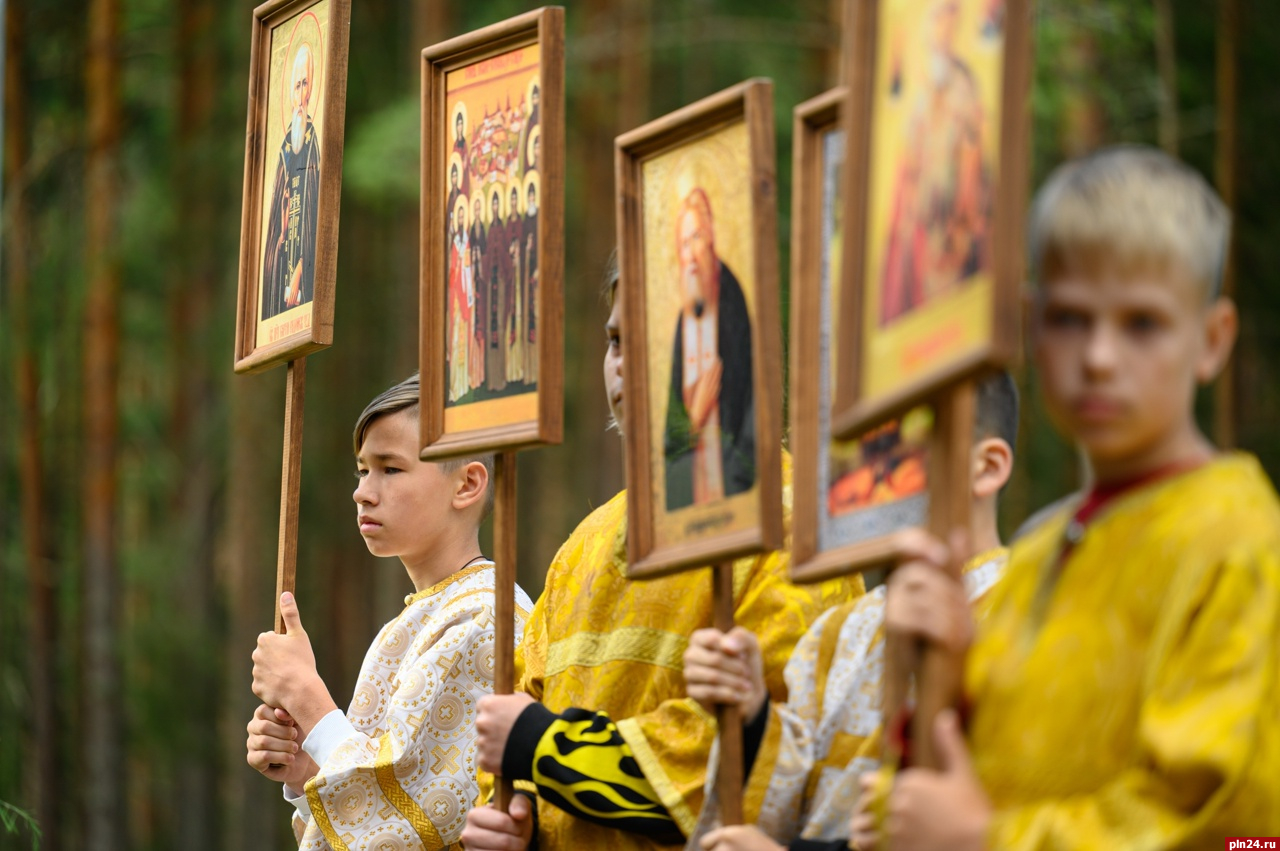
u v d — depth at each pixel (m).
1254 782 4.61
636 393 7.44
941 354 4.95
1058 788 5.02
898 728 5.51
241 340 10.16
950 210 5.00
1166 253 4.91
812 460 6.29
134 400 42.25
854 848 6.65
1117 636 5.01
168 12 39.53
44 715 29.25
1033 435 28.78
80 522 33.53
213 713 38.25
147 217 38.84
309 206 9.48
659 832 7.45
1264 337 26.19
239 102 38.91
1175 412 5.04
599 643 8.25
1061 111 26.91
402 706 9.29
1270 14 25.55
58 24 34.34
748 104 6.84
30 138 32.28
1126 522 5.11
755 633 7.72
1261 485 5.04
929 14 5.20
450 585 9.84
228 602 42.38
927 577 5.11
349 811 9.16
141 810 41.50
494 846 7.77
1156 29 25.20
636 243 7.52
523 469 41.41
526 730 7.70
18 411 30.78
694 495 7.10
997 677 5.26
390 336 39.44
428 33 34.09
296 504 9.57
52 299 33.38
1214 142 26.61
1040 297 5.09
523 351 7.85
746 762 6.96
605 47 36.31
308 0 9.70
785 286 30.03
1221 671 4.71
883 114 5.41
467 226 8.27
